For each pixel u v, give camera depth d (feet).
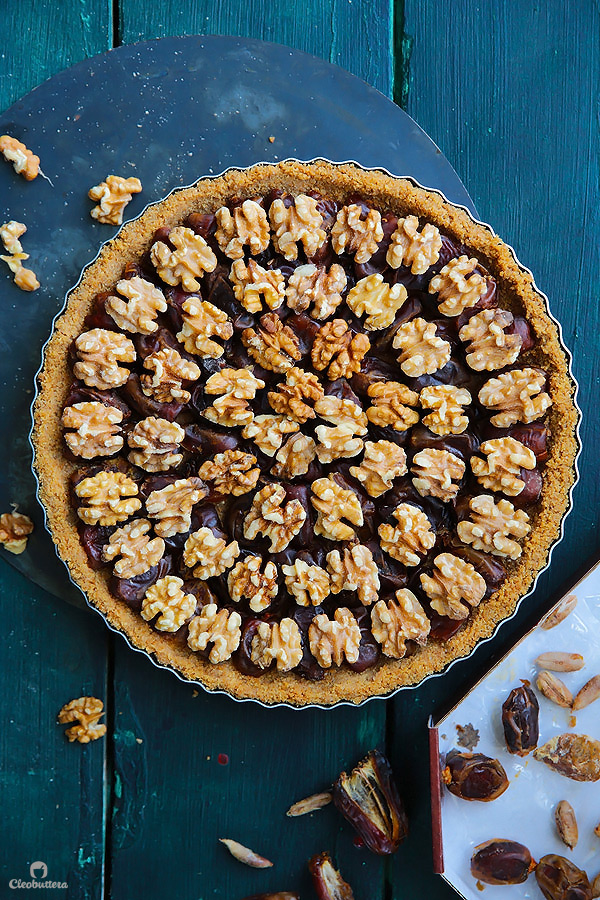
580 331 2.40
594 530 2.39
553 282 2.40
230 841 2.35
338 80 2.33
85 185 2.29
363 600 2.18
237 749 2.36
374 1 2.39
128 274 2.16
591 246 2.40
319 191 2.22
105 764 2.35
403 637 2.18
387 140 2.34
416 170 2.34
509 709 2.26
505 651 2.33
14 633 2.33
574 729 2.30
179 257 2.14
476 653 2.38
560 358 2.20
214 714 2.36
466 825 2.29
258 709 2.37
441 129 2.40
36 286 2.27
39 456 2.15
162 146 2.30
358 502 2.19
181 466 2.21
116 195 2.27
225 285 2.17
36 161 2.27
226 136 2.31
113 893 2.35
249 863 2.35
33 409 2.16
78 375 2.13
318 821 2.37
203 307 2.16
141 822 2.35
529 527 2.19
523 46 2.40
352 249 2.18
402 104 2.40
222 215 2.15
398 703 2.38
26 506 2.27
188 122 2.31
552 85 2.41
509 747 2.26
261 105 2.32
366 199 2.22
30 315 2.28
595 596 2.30
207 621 2.16
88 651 2.34
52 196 2.29
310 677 2.20
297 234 2.15
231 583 2.18
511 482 2.16
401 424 2.19
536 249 2.40
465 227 2.22
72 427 2.14
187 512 2.16
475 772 2.26
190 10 2.36
